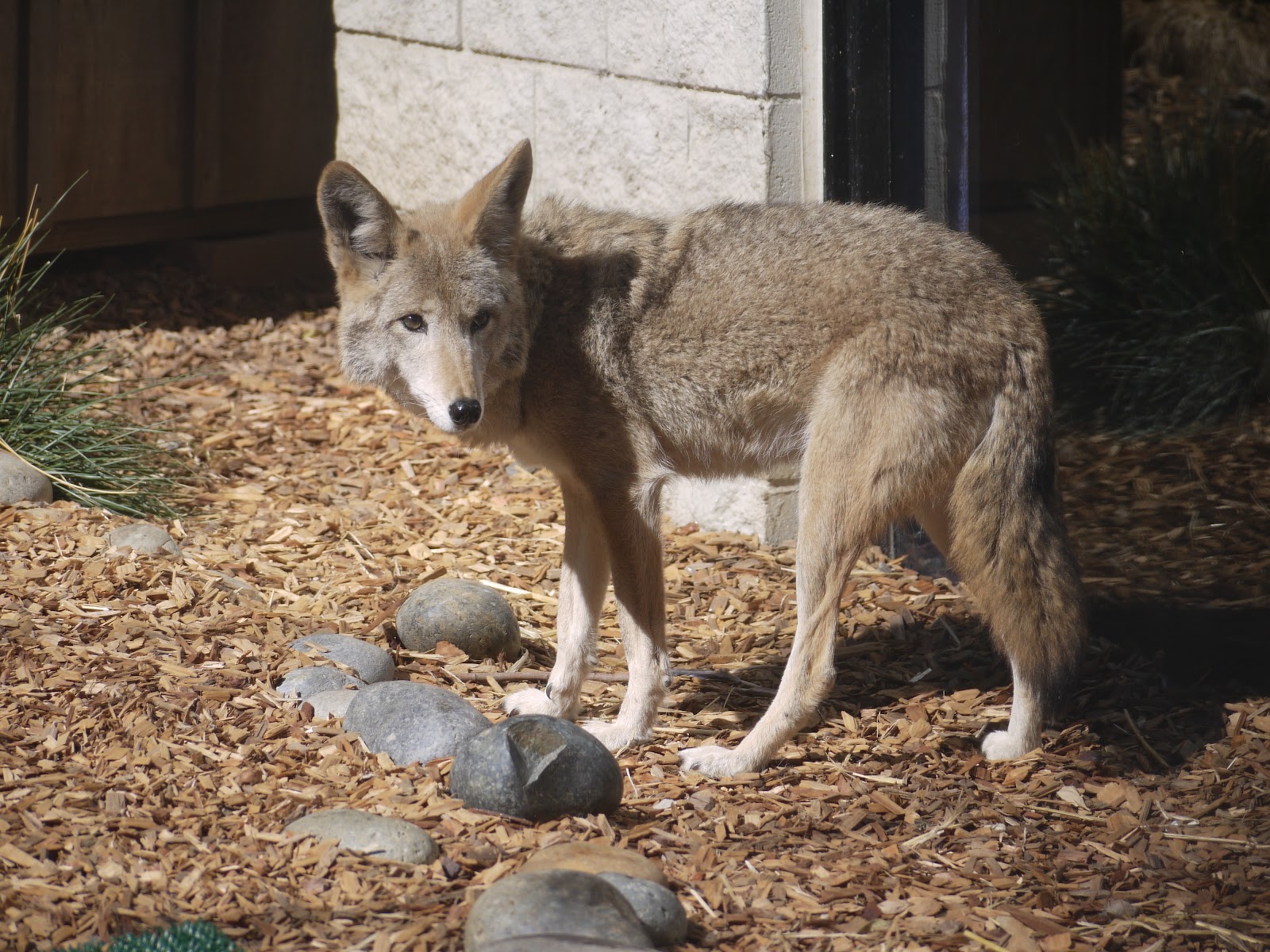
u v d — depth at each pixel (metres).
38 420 8.15
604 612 7.46
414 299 5.79
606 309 5.87
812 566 5.68
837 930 4.43
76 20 11.52
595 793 4.99
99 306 11.68
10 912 4.16
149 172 12.23
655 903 4.23
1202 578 6.89
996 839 5.11
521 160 5.84
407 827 4.68
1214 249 7.86
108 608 6.41
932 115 7.77
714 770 5.61
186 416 9.83
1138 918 4.57
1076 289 8.10
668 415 5.92
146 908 4.23
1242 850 5.02
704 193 8.09
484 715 5.97
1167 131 9.64
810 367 5.71
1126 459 7.41
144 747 5.22
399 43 10.80
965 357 5.62
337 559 7.60
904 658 6.94
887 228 5.84
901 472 5.58
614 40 8.55
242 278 12.70
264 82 12.68
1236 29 12.35
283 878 4.45
